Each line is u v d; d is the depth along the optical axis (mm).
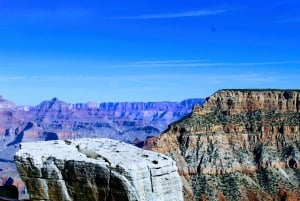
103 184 58562
